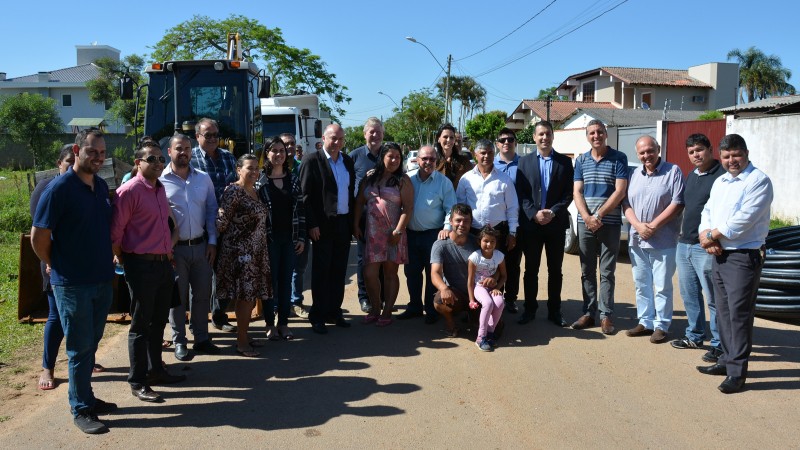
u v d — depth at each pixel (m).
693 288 5.61
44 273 4.63
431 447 3.81
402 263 6.33
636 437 3.95
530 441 3.89
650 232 5.72
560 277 6.45
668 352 5.58
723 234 4.69
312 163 6.12
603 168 6.12
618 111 32.66
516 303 7.44
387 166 6.14
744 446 3.82
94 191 4.05
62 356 5.46
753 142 15.15
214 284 6.19
